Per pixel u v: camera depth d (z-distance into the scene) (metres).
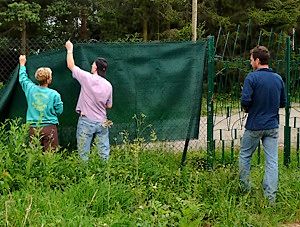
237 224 5.21
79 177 5.87
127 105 7.32
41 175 5.67
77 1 28.34
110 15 28.86
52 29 28.52
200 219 4.94
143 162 6.45
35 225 4.43
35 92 6.66
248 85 6.04
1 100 7.09
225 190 5.99
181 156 7.88
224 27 27.78
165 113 7.45
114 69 7.26
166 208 5.03
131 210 5.23
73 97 7.21
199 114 7.58
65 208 4.94
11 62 12.44
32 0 27.00
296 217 5.77
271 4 27.25
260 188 6.20
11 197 4.96
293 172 7.16
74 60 7.16
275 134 6.13
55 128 6.76
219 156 8.12
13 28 25.58
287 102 7.77
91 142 6.86
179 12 28.16
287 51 7.75
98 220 4.77
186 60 7.49
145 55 7.36
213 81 7.29
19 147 5.82
